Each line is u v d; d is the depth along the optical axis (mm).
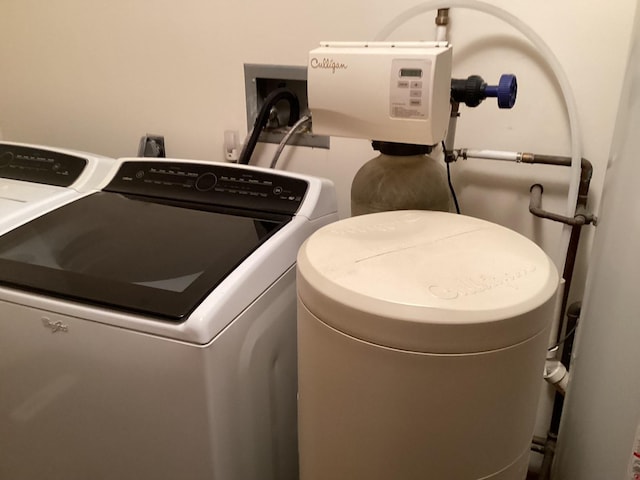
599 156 1229
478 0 1219
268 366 1088
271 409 1130
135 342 916
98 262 1046
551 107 1247
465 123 1330
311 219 1193
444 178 1229
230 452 998
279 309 1096
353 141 1457
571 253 1263
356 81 1001
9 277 1010
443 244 924
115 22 1608
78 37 1671
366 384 790
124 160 1421
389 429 802
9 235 1135
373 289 779
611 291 957
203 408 918
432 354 737
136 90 1662
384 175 1191
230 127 1584
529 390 830
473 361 743
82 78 1718
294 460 1289
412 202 1184
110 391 975
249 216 1209
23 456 1140
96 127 1763
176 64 1583
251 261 1006
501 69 1266
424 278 811
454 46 1290
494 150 1310
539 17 1188
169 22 1546
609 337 952
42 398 1050
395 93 973
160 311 901
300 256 894
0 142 1541
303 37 1418
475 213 1391
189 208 1259
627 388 879
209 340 883
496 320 729
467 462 815
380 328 745
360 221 1027
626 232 907
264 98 1539
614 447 925
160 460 995
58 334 974
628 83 1007
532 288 794
